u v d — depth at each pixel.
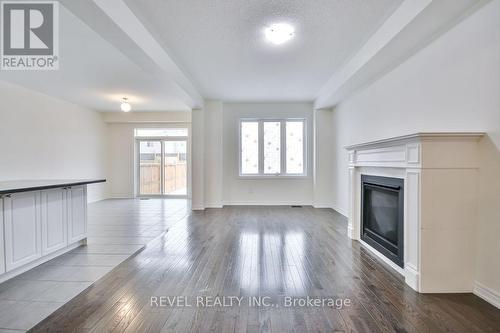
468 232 2.31
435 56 2.79
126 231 4.43
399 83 3.49
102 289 2.40
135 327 1.84
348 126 5.36
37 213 2.88
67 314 2.00
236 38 3.39
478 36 2.25
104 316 1.98
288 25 3.06
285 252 3.37
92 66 4.22
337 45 3.59
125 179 8.55
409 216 2.48
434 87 2.82
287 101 6.77
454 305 2.12
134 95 6.09
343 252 3.38
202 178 6.45
